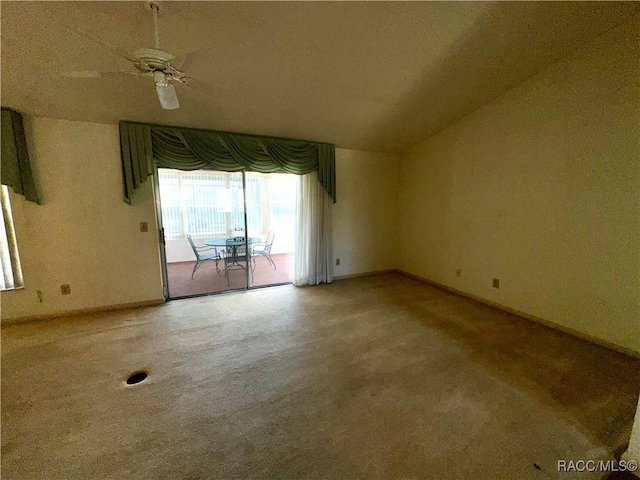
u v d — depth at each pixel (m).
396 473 1.38
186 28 2.03
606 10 2.14
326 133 3.97
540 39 2.41
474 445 1.55
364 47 2.36
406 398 1.92
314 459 1.46
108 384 2.07
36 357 2.41
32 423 1.70
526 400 1.89
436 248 4.42
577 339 2.72
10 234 2.99
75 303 3.28
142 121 3.25
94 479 1.36
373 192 4.94
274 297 3.93
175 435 1.62
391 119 3.69
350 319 3.20
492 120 3.40
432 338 2.76
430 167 4.41
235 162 3.76
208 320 3.17
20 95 2.60
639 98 2.24
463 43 2.39
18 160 2.86
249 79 2.68
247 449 1.52
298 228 4.38
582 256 2.67
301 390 2.00
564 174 2.75
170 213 6.16
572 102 2.64
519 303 3.26
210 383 2.08
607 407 1.83
